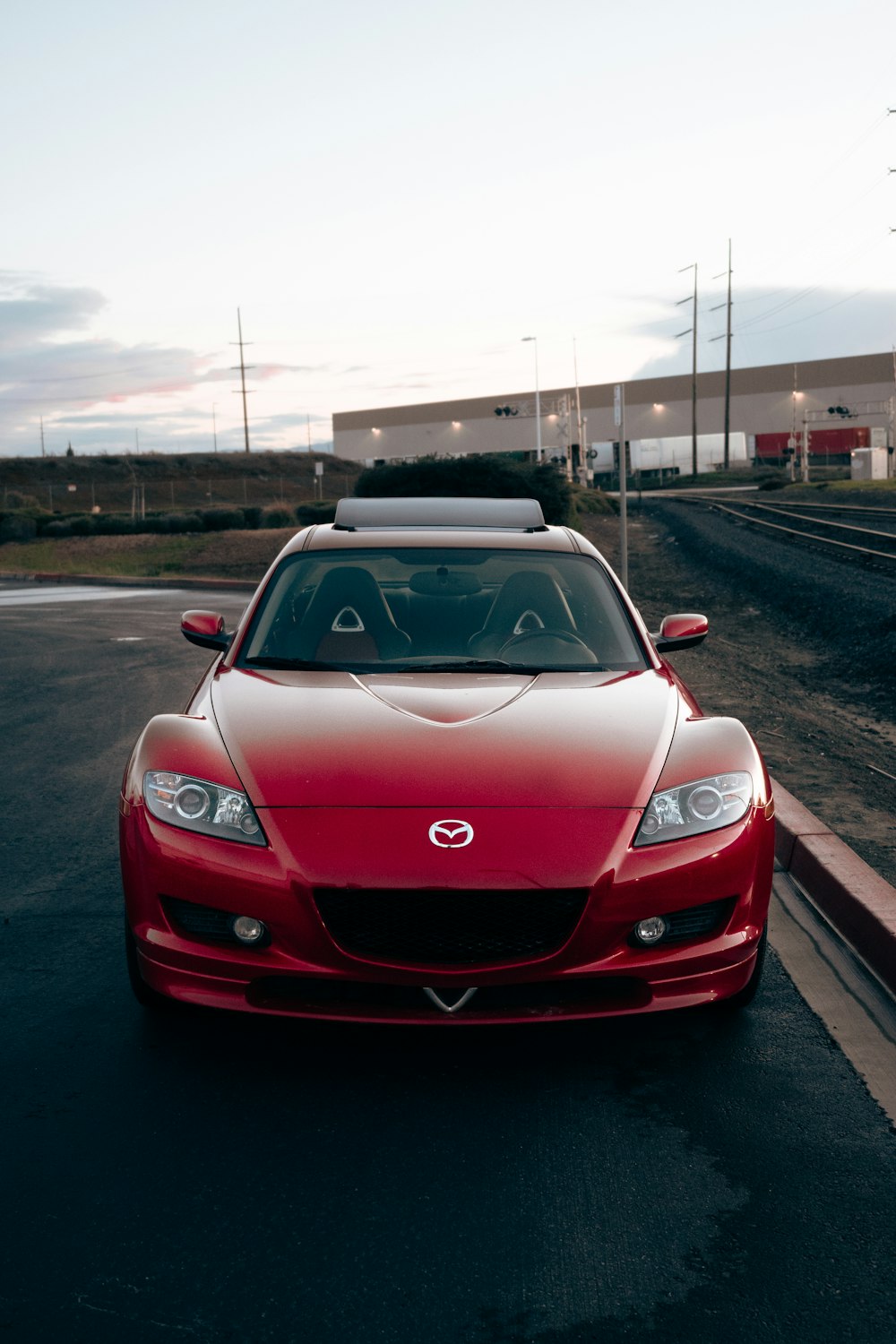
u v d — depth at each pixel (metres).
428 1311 2.08
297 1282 2.16
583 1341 2.01
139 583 23.45
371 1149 2.64
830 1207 2.41
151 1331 2.02
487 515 4.89
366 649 4.02
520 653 4.02
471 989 2.86
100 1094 2.89
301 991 2.93
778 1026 3.29
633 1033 3.25
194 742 3.27
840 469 86.19
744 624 13.69
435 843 2.86
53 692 9.53
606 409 103.50
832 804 5.52
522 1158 2.60
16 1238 2.29
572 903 2.88
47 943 3.93
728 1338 2.02
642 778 3.11
